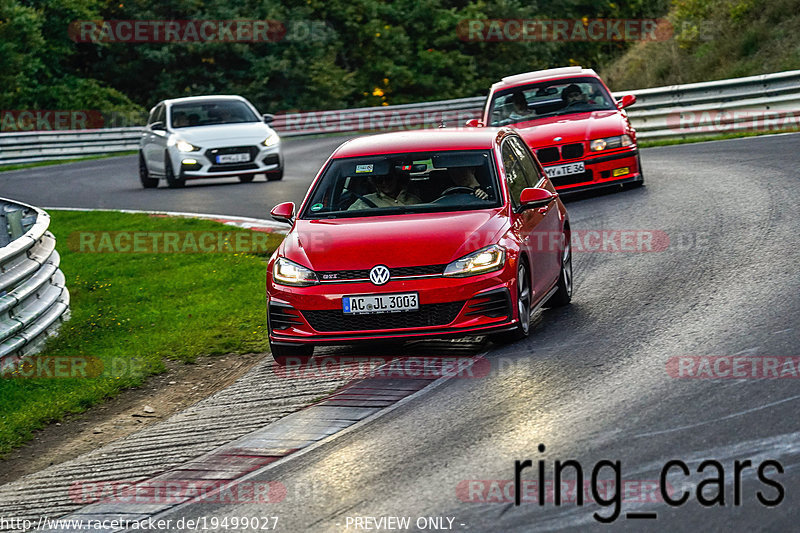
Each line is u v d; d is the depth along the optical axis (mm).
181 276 44844
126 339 35594
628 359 25203
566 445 19797
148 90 158375
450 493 18203
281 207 31531
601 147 52812
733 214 43406
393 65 165500
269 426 24188
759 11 106312
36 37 147125
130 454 24328
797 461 17781
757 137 72375
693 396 21656
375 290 27266
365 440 21875
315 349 30766
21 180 95000
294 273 28125
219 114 78938
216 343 33656
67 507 21141
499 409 22547
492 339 28438
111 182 87125
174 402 29047
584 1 164875
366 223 29297
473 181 30391
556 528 16344
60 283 40688
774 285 30609
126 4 157750
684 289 32031
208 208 63156
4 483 24062
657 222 44344
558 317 31031
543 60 172625
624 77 119688
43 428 27953
